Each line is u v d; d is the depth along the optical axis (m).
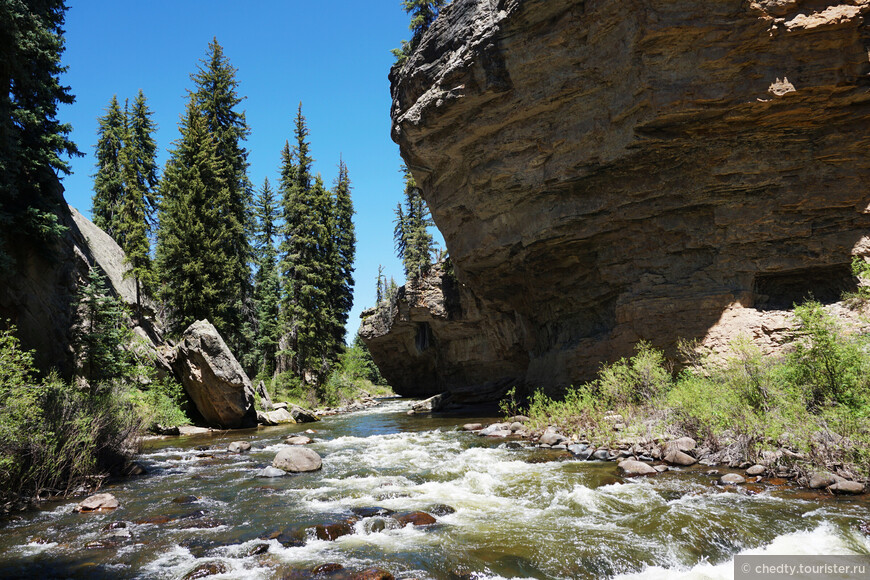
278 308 42.75
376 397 51.72
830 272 14.99
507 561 5.77
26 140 18.45
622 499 7.91
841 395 9.53
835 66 14.33
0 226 17.22
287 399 32.72
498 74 19.11
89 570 5.76
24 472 8.98
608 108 17.38
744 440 9.91
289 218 39.78
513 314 27.58
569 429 14.52
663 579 5.23
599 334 19.34
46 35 17.75
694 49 15.40
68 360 20.09
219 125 33.94
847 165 14.86
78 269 22.75
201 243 28.75
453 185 23.69
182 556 6.16
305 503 8.58
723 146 16.06
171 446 16.34
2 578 5.56
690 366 15.64
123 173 31.11
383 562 5.82
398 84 25.52
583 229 19.16
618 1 15.91
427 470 10.98
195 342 21.42
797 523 6.45
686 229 16.98
